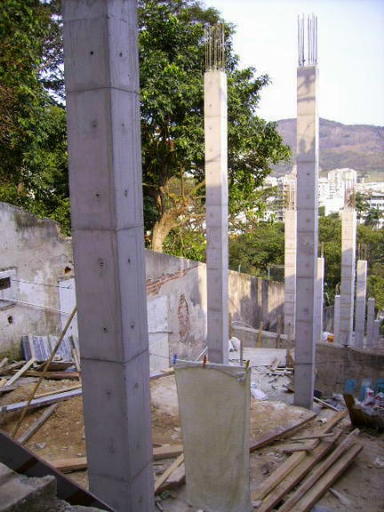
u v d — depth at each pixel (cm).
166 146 1625
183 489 645
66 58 445
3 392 836
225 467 563
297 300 1098
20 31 1074
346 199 2072
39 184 1392
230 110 1559
